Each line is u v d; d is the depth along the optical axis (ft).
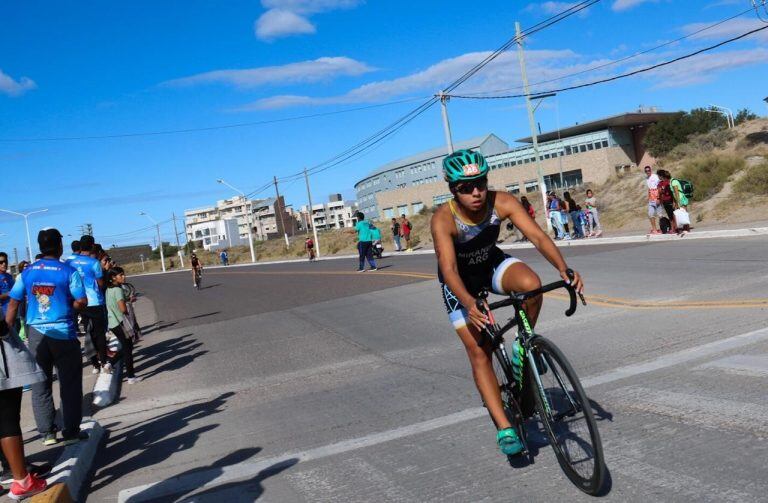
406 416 20.61
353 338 39.29
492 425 18.13
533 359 13.61
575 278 13.00
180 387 32.30
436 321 41.01
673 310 31.60
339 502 14.38
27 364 16.94
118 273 35.99
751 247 51.75
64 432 21.85
